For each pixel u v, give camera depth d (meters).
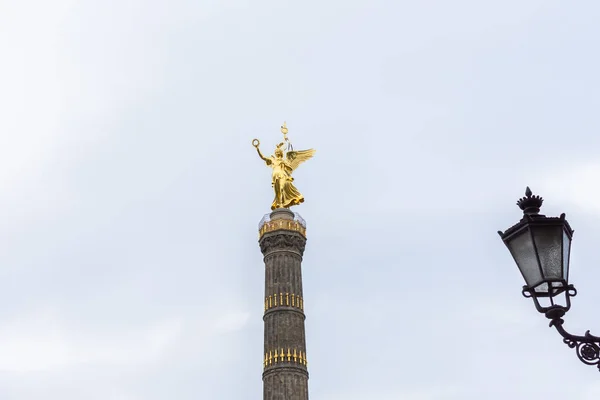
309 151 79.25
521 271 11.37
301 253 72.00
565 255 11.19
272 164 76.50
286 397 63.16
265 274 70.25
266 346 66.06
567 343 11.05
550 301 11.47
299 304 68.25
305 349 66.50
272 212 73.50
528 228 11.27
